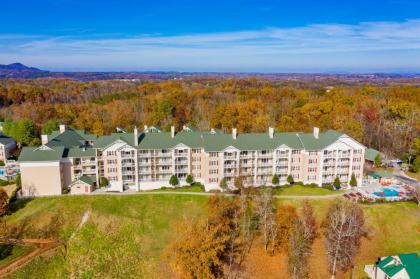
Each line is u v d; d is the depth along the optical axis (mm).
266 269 59312
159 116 143750
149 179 86375
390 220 69812
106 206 76375
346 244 57844
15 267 56562
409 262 54875
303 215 67062
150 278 54969
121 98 192375
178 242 55844
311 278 57062
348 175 87125
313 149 85250
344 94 172125
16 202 77438
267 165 86188
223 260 60312
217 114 142000
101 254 43438
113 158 83625
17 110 155000
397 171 100750
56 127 122250
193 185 87312
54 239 65562
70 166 84375
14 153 109000
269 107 153750
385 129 122562
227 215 67375
